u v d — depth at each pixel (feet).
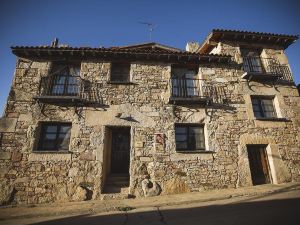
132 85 29.60
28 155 24.76
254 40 34.37
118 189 25.67
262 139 29.17
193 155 27.17
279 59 34.24
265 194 22.57
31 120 26.21
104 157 26.37
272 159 28.43
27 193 23.53
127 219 16.52
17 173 24.03
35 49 28.32
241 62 32.81
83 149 25.85
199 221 14.85
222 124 29.09
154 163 26.27
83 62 29.94
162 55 30.71
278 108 31.24
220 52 33.01
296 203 17.51
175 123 28.45
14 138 25.18
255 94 31.37
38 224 16.43
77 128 26.55
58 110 27.12
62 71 29.94
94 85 28.89
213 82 31.19
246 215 15.39
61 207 20.94
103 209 19.74
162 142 27.25
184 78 31.86
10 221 17.56
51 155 25.18
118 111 28.02
